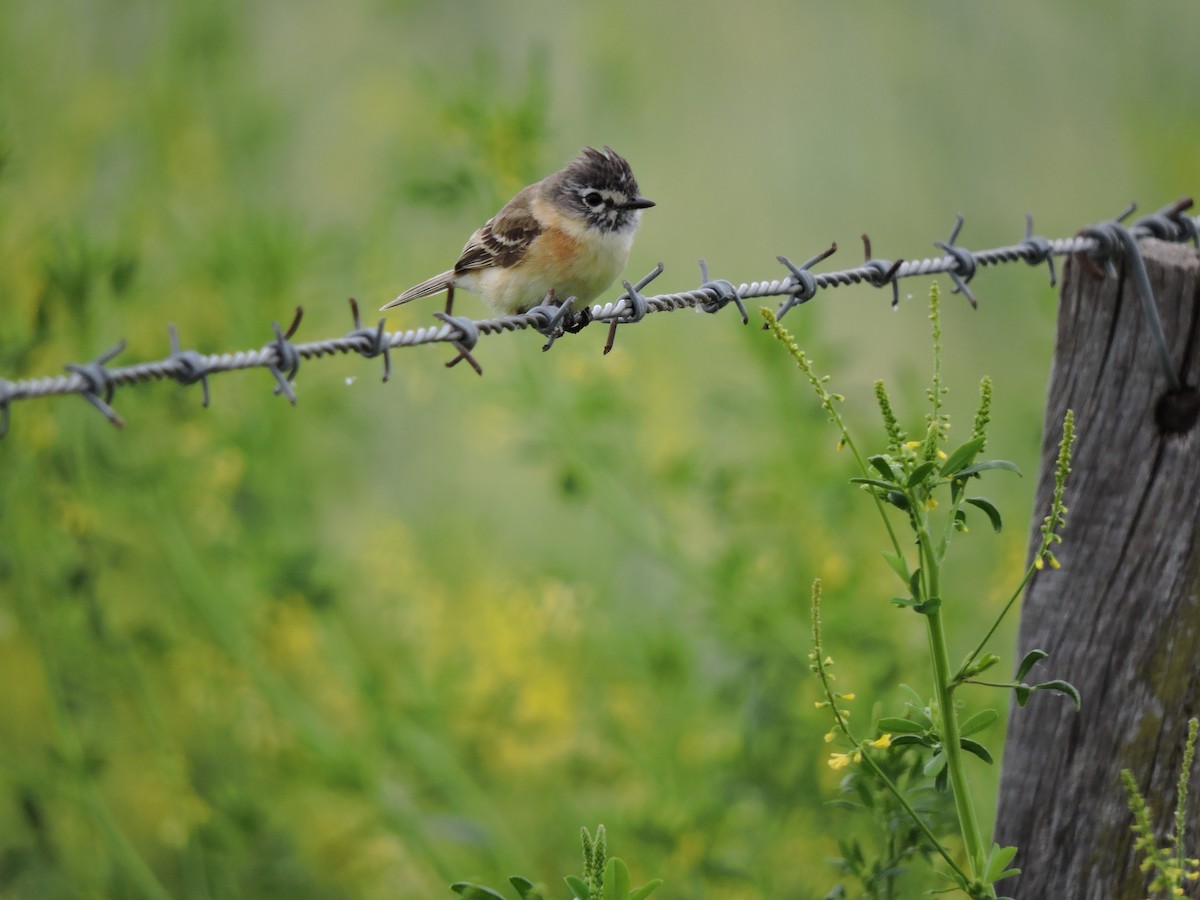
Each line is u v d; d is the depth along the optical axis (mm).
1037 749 7039
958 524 5734
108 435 11688
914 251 20141
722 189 20562
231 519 12203
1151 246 7328
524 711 11906
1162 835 6758
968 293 8641
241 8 17672
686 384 13625
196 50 15852
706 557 11898
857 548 11617
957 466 5664
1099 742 6891
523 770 12578
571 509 12391
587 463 11602
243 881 11812
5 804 12422
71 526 11141
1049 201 20062
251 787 12352
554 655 12258
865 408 12484
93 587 11266
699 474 11805
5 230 11914
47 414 11008
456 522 14797
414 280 13766
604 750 11891
